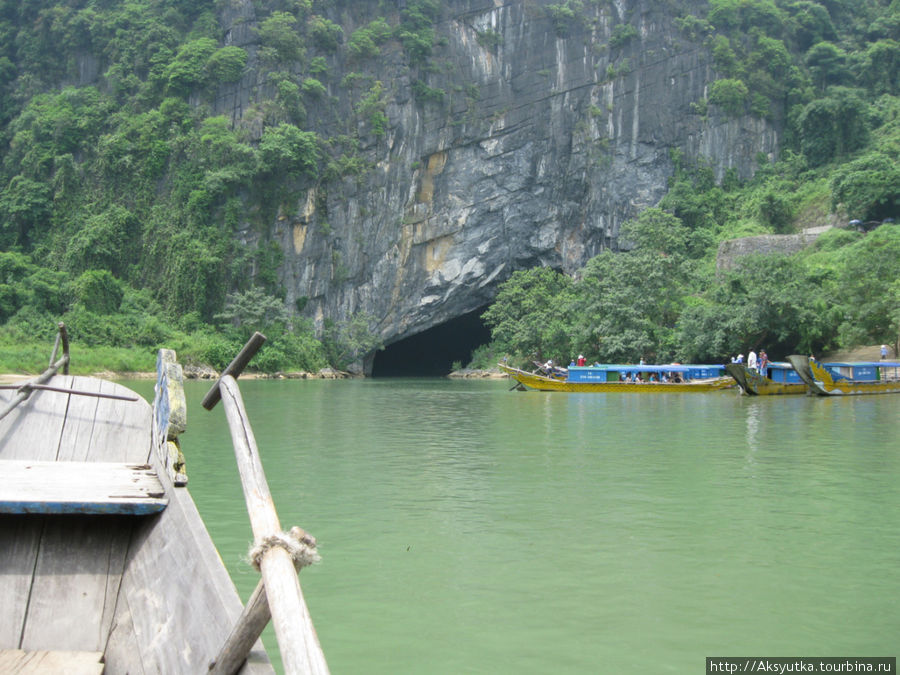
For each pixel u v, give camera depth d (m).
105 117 58.22
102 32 59.88
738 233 57.94
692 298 45.91
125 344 47.78
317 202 55.25
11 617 3.88
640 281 42.78
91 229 53.78
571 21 61.16
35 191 56.00
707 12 66.19
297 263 54.91
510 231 60.09
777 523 7.74
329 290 56.28
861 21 74.75
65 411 6.72
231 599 3.09
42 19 60.72
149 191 55.31
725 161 64.44
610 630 5.10
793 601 5.62
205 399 5.21
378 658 4.68
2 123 60.53
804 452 12.48
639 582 5.99
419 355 69.88
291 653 2.21
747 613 5.40
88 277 49.91
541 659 4.67
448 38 58.78
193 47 56.06
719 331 37.25
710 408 22.03
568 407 22.56
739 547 6.91
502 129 59.28
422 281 58.53
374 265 57.28
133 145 56.06
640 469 10.82
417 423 17.42
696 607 5.50
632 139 62.41
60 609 3.96
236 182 53.41
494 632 5.06
